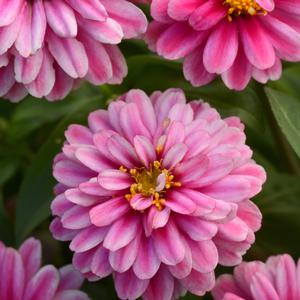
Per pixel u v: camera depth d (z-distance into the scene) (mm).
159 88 412
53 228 346
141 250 328
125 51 423
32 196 405
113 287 406
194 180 334
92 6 339
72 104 446
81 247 330
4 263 360
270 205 407
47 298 353
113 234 325
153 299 334
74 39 346
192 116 350
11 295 357
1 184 447
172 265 325
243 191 329
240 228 329
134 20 347
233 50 349
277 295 347
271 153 437
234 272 356
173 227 328
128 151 341
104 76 355
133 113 351
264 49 348
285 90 431
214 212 324
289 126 368
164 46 353
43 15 340
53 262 431
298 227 405
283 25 350
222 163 331
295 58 349
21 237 401
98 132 344
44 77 348
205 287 333
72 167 345
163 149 342
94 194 331
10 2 336
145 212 330
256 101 398
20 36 337
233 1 351
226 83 350
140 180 340
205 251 327
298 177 409
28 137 460
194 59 356
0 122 452
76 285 358
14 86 361
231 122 361
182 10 345
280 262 353
